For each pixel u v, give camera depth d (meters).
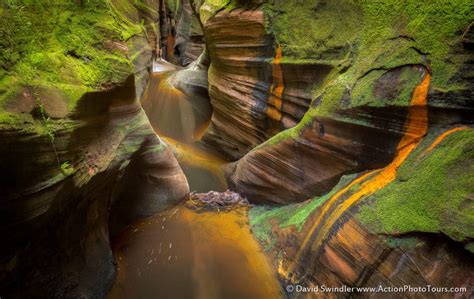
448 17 3.72
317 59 5.96
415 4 4.18
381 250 3.43
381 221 3.55
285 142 5.97
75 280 3.63
